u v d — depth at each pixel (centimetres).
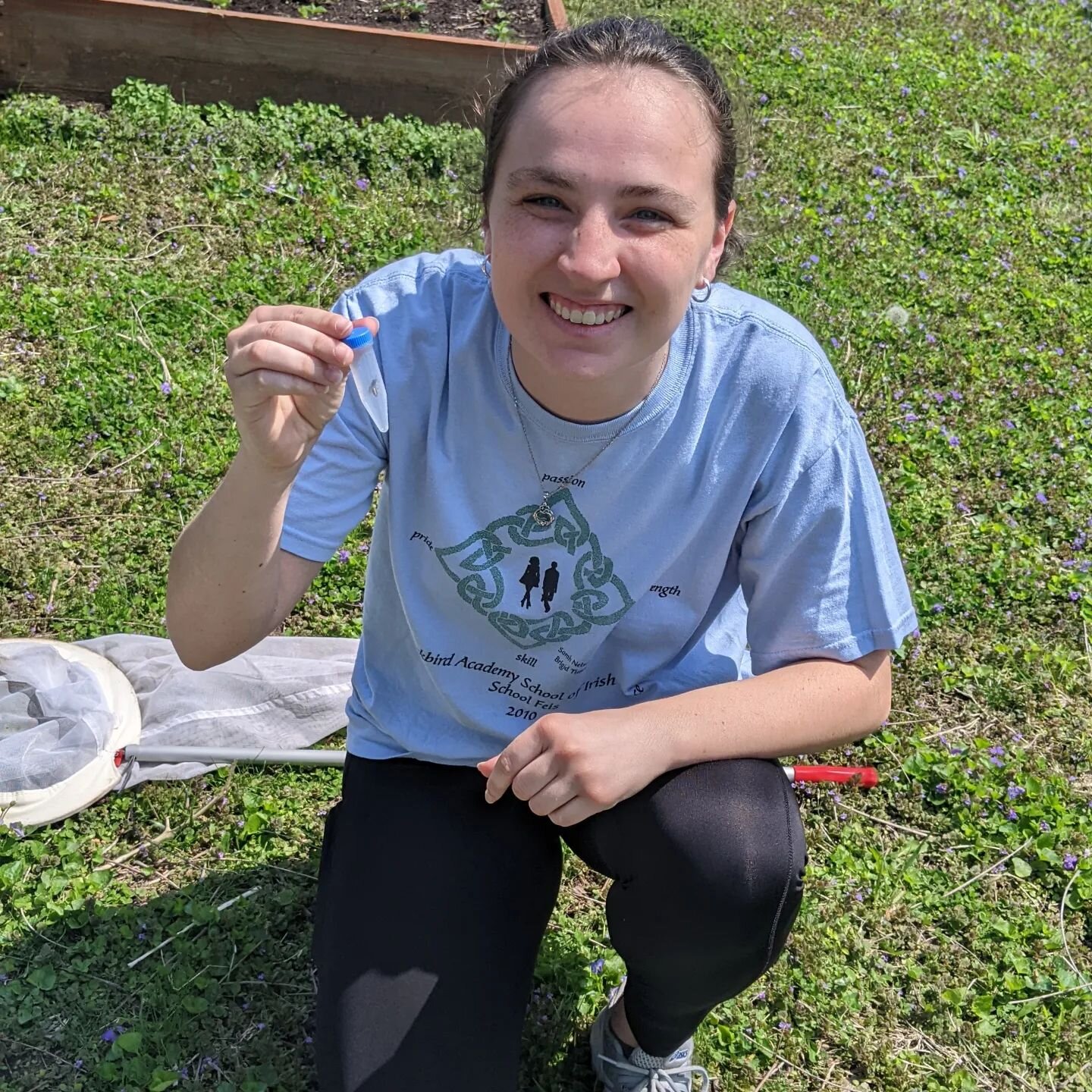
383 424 168
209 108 458
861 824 272
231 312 382
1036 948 251
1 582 290
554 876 187
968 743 297
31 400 336
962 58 645
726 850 162
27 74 457
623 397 158
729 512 171
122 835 246
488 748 188
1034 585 340
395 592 186
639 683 188
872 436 379
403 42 464
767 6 637
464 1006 168
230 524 156
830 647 175
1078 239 509
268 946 230
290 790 260
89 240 397
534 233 143
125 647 279
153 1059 209
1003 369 426
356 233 418
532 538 171
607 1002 226
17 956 221
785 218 467
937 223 496
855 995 236
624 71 141
